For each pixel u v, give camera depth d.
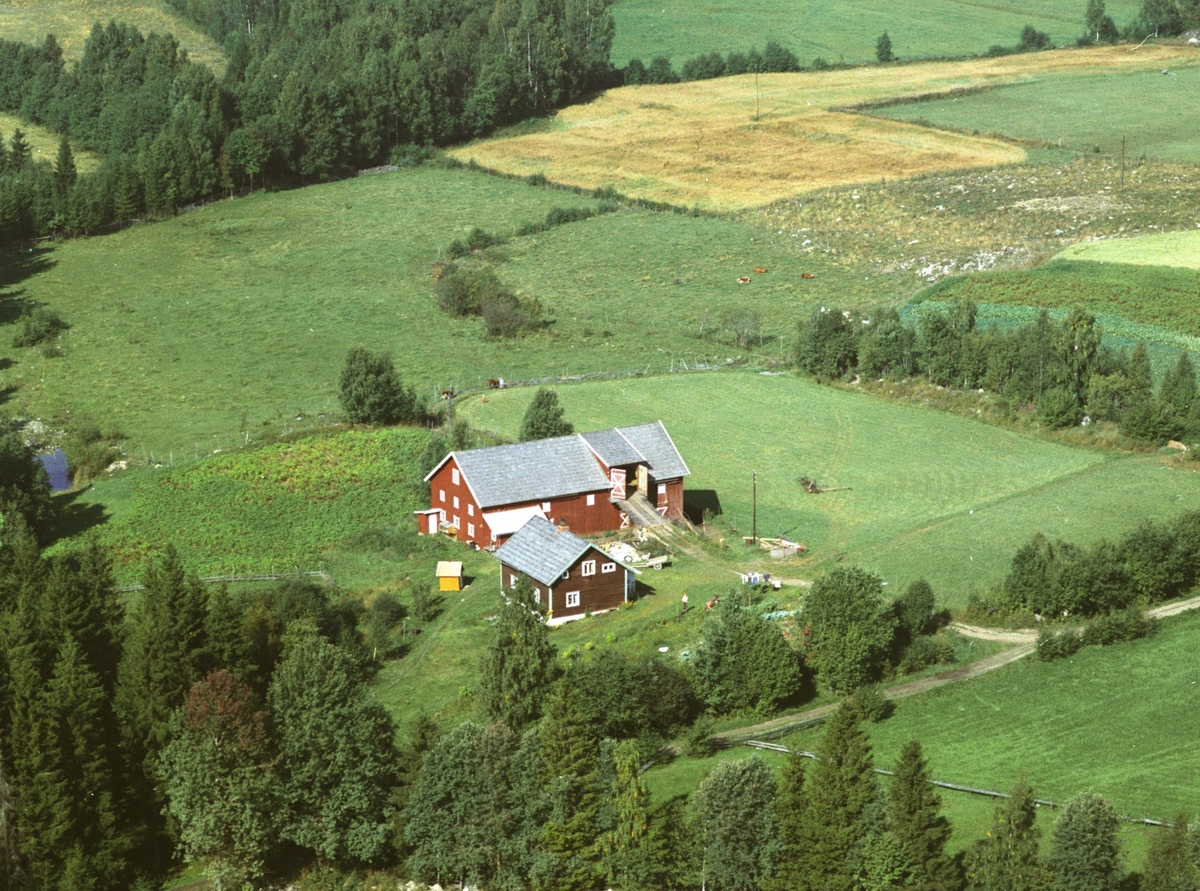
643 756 71.56
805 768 67.94
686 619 88.56
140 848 68.44
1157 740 73.12
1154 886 57.41
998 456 118.75
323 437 125.31
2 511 108.25
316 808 66.69
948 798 68.00
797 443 122.94
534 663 75.25
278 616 86.50
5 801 64.75
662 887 63.38
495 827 63.94
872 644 79.38
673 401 133.75
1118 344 136.62
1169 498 106.12
